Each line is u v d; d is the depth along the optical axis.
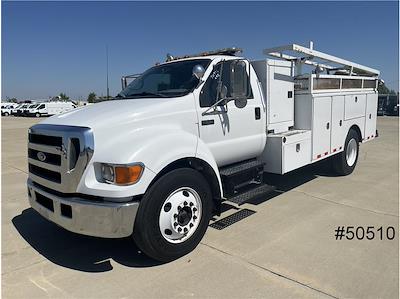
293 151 5.90
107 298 3.21
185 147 4.05
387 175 7.86
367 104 8.48
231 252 4.05
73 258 4.03
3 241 4.51
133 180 3.54
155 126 4.05
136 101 4.46
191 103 4.47
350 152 7.98
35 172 4.20
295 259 3.86
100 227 3.52
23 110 51.88
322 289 3.27
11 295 3.28
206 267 3.72
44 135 3.87
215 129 4.77
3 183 7.61
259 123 5.55
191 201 4.07
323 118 6.67
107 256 4.07
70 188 3.62
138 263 3.88
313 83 6.33
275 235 4.51
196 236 4.12
